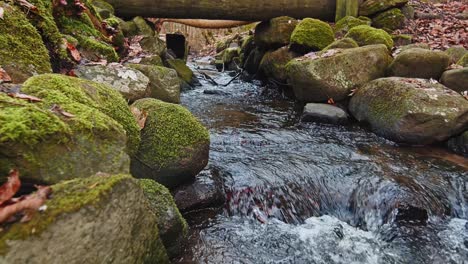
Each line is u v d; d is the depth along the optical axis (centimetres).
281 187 305
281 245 256
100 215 128
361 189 307
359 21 646
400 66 468
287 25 647
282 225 281
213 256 233
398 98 405
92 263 125
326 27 604
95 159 160
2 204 117
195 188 278
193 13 645
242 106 566
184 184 277
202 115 503
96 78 321
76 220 121
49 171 144
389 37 571
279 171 326
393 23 669
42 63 250
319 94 496
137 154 246
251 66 776
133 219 146
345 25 645
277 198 298
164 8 634
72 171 151
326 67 488
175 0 629
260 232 269
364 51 491
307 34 595
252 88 716
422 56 453
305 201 301
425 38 642
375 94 439
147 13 639
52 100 170
